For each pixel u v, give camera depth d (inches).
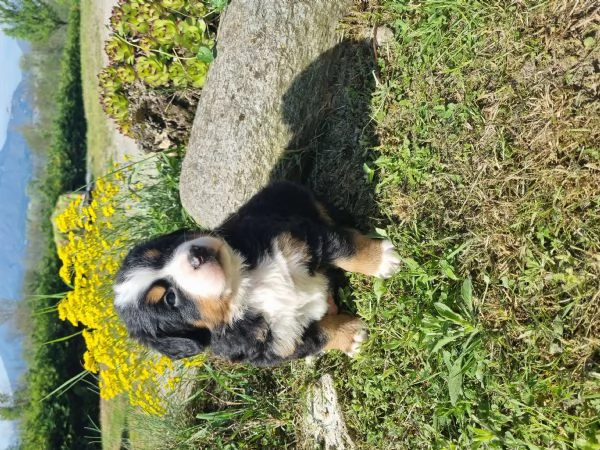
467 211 17.0
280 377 23.1
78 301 23.0
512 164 15.9
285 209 18.5
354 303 20.2
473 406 16.0
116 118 29.6
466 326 15.7
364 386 19.3
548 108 15.2
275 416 22.8
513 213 15.8
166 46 26.2
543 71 15.5
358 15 20.0
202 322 16.3
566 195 14.7
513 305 15.5
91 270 24.1
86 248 24.3
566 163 14.9
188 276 15.4
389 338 18.8
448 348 16.6
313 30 19.8
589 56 14.6
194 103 27.7
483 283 16.3
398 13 19.3
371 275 18.8
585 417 13.6
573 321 14.3
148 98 27.8
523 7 16.0
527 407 14.5
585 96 14.6
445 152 17.6
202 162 21.9
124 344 23.0
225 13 21.4
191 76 26.1
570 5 15.0
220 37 21.3
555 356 14.6
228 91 20.9
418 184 18.3
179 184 24.4
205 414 23.5
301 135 21.1
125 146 44.7
